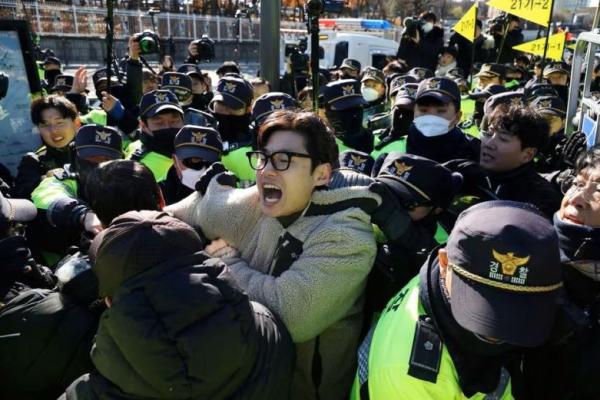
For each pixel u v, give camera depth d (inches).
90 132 85.3
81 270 56.2
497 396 46.1
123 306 36.7
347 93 122.3
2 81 105.1
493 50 349.7
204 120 117.1
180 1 889.5
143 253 38.6
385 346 48.0
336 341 56.6
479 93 166.7
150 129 108.3
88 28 753.0
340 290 52.1
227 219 60.0
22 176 99.8
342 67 272.5
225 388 39.6
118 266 38.6
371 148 131.8
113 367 37.5
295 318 50.9
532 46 249.1
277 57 154.6
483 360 45.7
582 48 117.2
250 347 41.1
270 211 54.0
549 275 40.9
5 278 54.4
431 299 46.3
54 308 53.1
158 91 110.1
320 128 53.4
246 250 59.9
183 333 36.4
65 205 76.9
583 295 51.3
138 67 166.4
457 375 45.0
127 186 57.7
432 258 49.4
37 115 103.2
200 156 87.4
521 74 260.5
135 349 35.8
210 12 927.7
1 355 51.5
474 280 41.6
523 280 40.2
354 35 470.6
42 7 711.7
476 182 80.0
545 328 41.1
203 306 37.5
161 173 106.2
